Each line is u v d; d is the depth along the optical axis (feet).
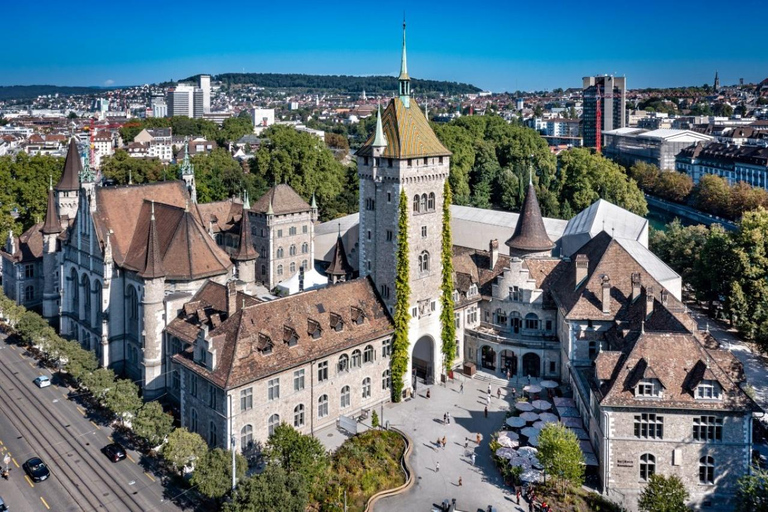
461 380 342.44
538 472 242.99
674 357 243.40
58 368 354.13
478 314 363.35
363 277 324.39
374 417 290.97
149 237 301.02
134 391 285.02
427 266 326.44
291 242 498.28
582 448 258.37
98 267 330.54
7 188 556.92
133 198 349.41
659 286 304.09
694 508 236.84
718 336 405.39
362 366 302.86
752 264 406.41
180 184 370.73
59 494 241.96
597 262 319.88
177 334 289.74
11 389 330.34
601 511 232.32
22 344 391.65
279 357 266.77
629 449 238.89
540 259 356.38
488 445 278.05
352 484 246.27
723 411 232.12
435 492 245.65
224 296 293.23
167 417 264.31
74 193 431.02
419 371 349.41
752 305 397.80
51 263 413.39
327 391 287.28
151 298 301.43
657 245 515.91
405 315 314.96
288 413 271.90
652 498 215.10
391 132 313.32
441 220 330.13
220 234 507.71
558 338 337.52
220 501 231.50
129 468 259.80
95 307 340.39
